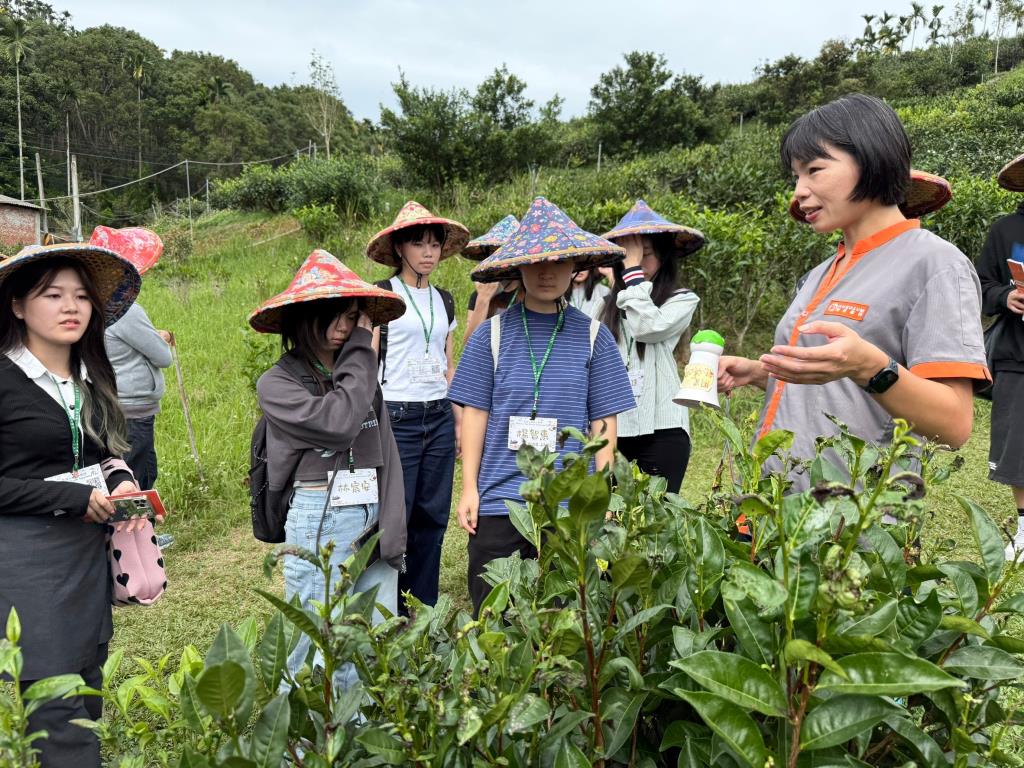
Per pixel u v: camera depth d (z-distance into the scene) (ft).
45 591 7.03
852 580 2.66
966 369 5.22
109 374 8.00
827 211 6.02
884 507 2.78
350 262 45.96
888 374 4.99
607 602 4.23
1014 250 12.61
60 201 136.36
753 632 3.30
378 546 8.91
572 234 8.49
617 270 11.29
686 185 54.24
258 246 56.90
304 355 8.55
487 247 14.97
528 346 8.95
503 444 8.87
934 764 3.39
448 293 13.09
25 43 211.61
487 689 3.46
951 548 4.76
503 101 79.56
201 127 214.90
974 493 16.60
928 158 54.24
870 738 3.53
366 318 8.93
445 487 12.23
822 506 3.09
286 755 3.69
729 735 3.02
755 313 29.55
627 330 11.05
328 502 8.41
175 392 24.02
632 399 9.12
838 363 4.88
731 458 5.24
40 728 6.80
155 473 13.78
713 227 27.91
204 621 12.23
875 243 6.04
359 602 3.75
